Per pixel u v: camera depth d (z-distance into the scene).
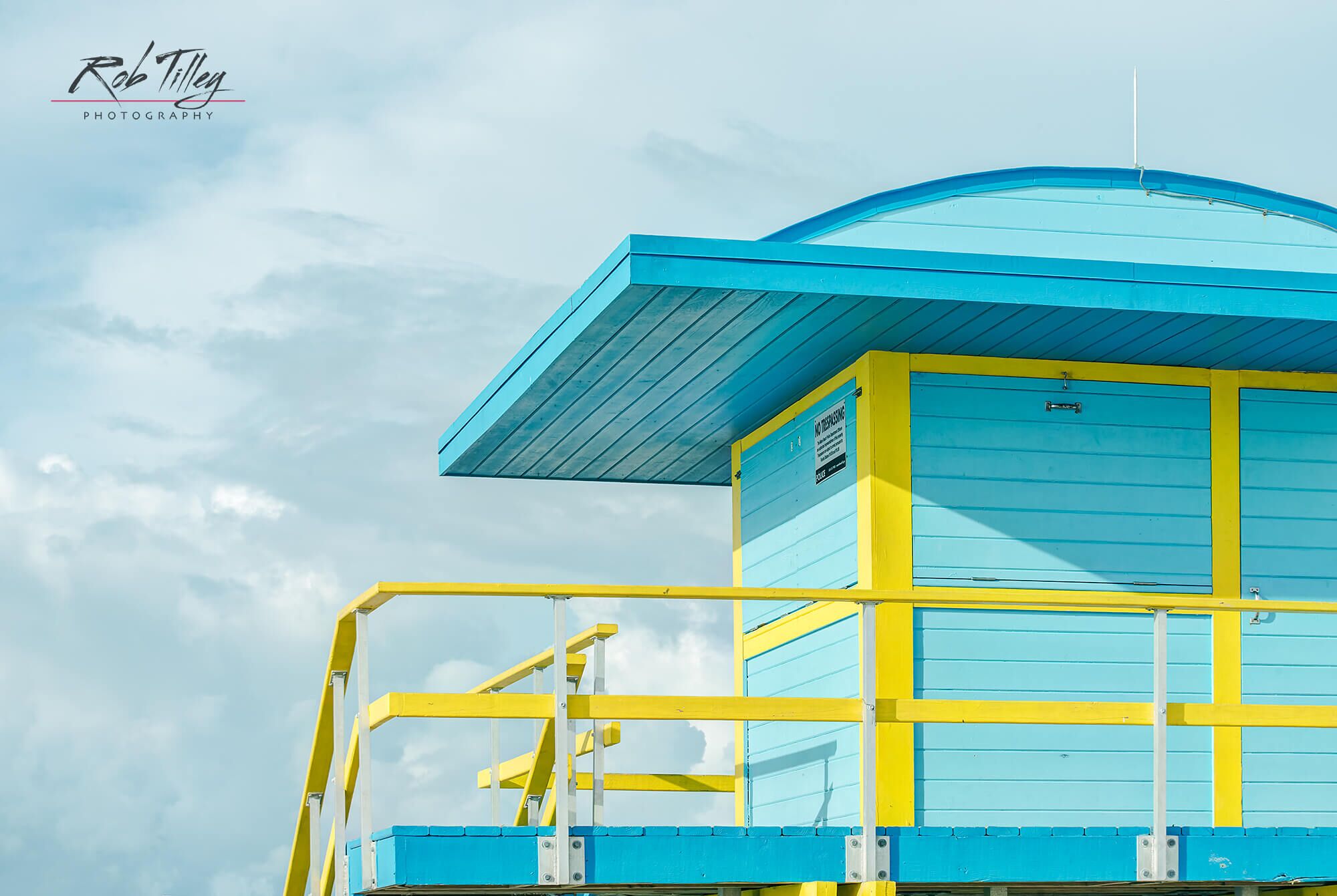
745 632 11.44
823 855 8.09
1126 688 9.64
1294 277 8.91
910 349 9.58
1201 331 9.27
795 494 10.65
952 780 9.34
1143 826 9.10
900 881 8.12
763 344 9.34
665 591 8.02
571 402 10.59
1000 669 9.48
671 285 8.10
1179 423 9.99
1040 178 10.09
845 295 8.32
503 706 7.90
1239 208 10.25
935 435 9.61
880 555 9.39
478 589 7.83
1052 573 9.62
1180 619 9.80
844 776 9.62
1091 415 9.87
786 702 8.11
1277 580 9.98
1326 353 9.78
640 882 7.86
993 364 9.75
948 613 9.48
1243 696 9.80
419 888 8.38
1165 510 9.88
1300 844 8.61
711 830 7.98
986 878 8.23
